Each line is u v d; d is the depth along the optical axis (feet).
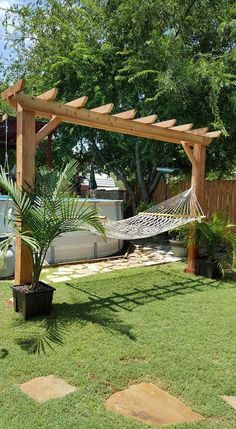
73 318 13.21
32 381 8.97
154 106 29.19
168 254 26.48
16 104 13.87
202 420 7.64
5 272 18.84
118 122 16.96
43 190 13.19
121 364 9.90
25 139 13.74
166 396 8.48
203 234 20.22
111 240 26.76
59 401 8.13
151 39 27.58
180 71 26.20
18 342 11.12
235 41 29.55
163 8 28.43
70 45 31.32
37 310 13.24
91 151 36.86
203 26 29.94
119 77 28.50
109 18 30.55
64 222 12.97
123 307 14.74
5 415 7.59
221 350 10.91
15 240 14.76
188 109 28.27
